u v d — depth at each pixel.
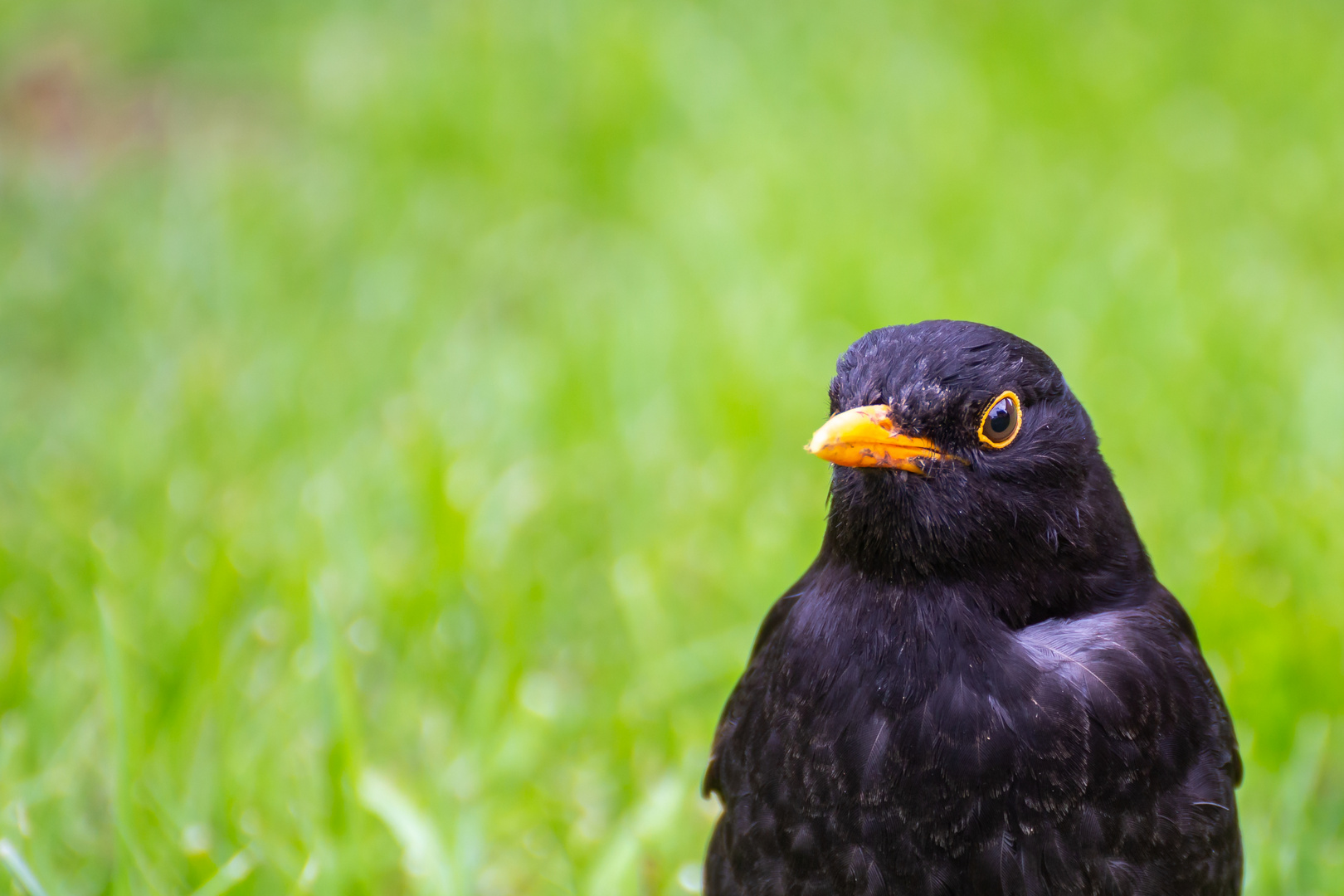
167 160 17.56
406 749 8.38
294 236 15.05
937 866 5.35
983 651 5.34
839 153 16.98
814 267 14.13
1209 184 16.62
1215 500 10.36
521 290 14.80
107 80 19.84
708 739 8.48
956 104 18.09
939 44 19.69
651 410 11.95
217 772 7.62
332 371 12.53
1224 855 5.49
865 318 13.62
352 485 10.24
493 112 17.83
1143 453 11.20
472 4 20.17
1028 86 18.61
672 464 11.14
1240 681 8.44
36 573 9.23
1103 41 19.92
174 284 13.91
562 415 11.84
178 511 10.16
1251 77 19.36
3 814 7.07
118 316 13.62
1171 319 13.03
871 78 18.75
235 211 15.30
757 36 19.84
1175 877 5.36
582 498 10.70
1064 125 18.00
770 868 5.64
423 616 9.05
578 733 8.62
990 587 5.47
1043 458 5.45
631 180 16.78
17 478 10.82
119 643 7.98
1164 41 20.08
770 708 5.61
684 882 7.49
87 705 8.09
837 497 5.62
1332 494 9.93
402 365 12.80
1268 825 7.48
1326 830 7.91
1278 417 11.39
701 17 19.89
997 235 15.11
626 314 13.41
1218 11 21.09
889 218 15.32
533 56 18.64
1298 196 16.42
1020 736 5.22
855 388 5.57
